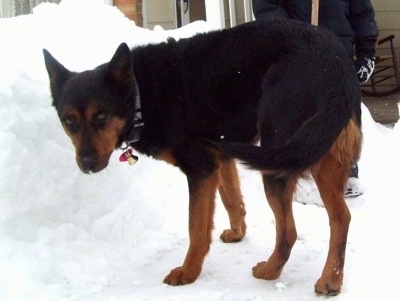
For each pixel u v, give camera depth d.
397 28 5.03
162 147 1.72
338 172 1.56
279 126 1.56
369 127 2.79
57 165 1.87
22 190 1.75
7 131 1.78
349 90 1.51
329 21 2.31
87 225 1.90
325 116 1.46
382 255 1.40
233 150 1.42
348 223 1.57
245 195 2.31
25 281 1.61
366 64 2.38
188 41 1.75
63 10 2.59
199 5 4.42
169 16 4.43
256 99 1.65
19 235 1.72
